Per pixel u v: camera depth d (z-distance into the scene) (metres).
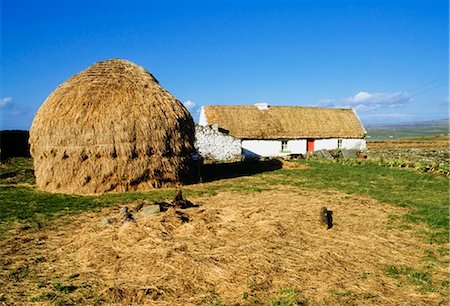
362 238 9.88
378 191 17.00
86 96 17.92
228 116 37.62
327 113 42.09
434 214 12.45
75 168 17.03
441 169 22.88
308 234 10.05
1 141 31.22
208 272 7.47
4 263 8.40
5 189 17.81
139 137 17.55
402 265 8.14
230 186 18.70
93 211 13.36
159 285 7.04
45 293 6.90
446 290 6.98
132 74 19.84
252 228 10.12
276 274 7.50
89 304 6.48
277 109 40.44
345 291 6.87
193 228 9.81
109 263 8.14
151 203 12.35
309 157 33.41
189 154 20.08
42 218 12.38
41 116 18.39
